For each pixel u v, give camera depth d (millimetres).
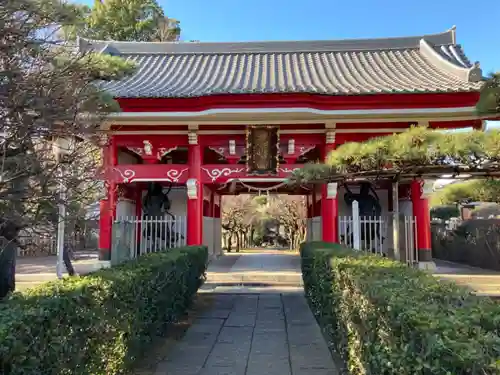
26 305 2512
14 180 3898
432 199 17219
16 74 3693
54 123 3957
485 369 1529
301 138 12555
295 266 14117
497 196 14148
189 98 11297
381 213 15016
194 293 8195
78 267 13367
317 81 13461
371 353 2895
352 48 17031
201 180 12391
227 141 12531
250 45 17391
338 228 12328
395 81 13070
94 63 4887
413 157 6109
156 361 4969
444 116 11648
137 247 14156
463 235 15352
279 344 5762
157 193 14727
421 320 2027
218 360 5082
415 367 1952
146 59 16906
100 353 3318
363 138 12398
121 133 12453
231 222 26031
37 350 2287
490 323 1972
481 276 10945
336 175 7719
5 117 3711
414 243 12578
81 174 4535
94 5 29719
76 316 2863
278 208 28219
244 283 11125
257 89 11531
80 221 5352
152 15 31250
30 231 5371
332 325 4855
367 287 3115
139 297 4320
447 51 15953
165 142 12602
